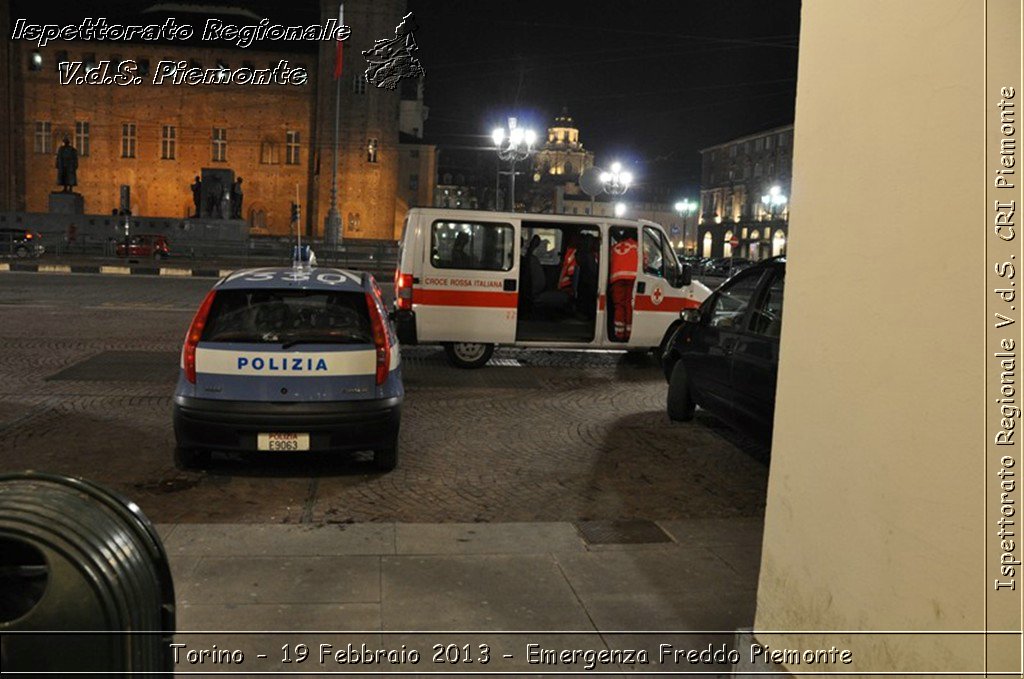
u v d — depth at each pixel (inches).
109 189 2719.0
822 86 117.3
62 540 88.7
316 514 225.1
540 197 3523.6
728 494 252.7
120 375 413.1
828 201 115.8
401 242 487.8
